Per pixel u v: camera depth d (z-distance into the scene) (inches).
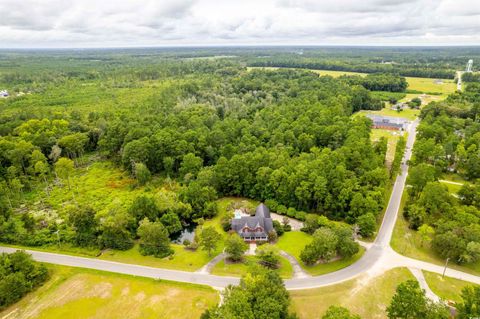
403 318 2053.4
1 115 6451.8
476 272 2699.3
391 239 3139.8
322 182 3499.0
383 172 3789.4
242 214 3582.7
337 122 5526.6
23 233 3245.6
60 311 2386.8
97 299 2492.6
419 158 4576.8
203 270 2790.4
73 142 5073.8
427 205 3348.9
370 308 2353.6
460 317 1998.0
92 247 3102.9
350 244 2775.6
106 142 5255.9
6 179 4357.8
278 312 2007.9
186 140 4997.5
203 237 2898.6
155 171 4847.4
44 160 4717.0
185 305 2418.8
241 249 2829.7
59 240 3149.6
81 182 4571.9
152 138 4822.8
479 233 2763.3
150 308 2401.6
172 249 3088.1
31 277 2600.9
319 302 2399.1
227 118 6338.6
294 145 5078.7
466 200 3560.5
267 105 7539.4
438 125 5654.5
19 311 2388.0
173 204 3575.3
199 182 3932.1
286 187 3693.4
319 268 2755.9
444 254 2792.8
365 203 3302.2
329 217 3553.2
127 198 4065.0
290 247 3068.4
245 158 4175.7
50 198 4116.6
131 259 2957.7
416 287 2106.3
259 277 2213.3
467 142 4857.3
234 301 2017.7
